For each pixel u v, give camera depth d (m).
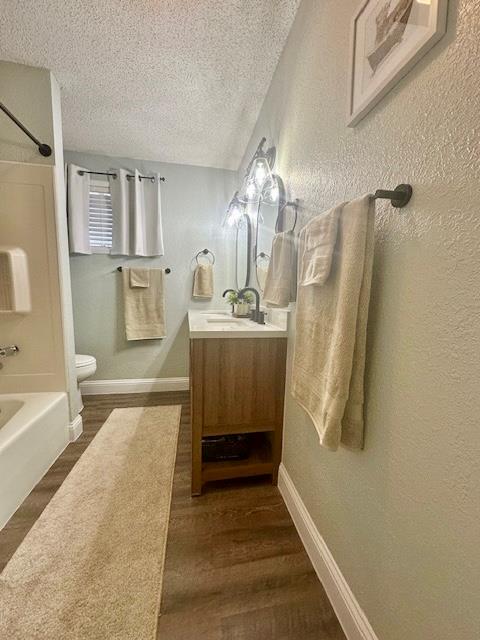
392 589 0.72
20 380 1.87
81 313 2.74
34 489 1.48
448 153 0.56
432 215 0.60
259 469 1.55
